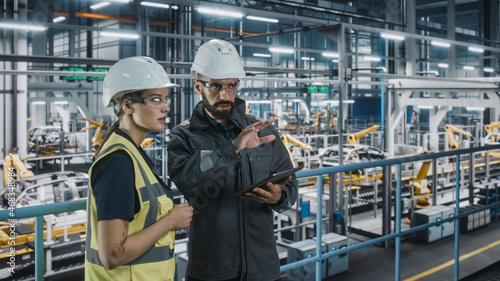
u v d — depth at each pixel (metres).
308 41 35.06
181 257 5.74
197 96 17.98
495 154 16.12
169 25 14.39
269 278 1.89
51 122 26.66
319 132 25.14
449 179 14.25
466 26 38.75
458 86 13.07
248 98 21.52
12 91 10.36
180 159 1.73
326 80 8.39
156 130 1.48
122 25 25.19
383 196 7.74
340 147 8.20
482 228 8.47
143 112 1.45
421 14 34.22
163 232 1.41
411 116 21.02
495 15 22.81
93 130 21.64
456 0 31.42
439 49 39.16
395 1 15.24
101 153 1.41
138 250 1.33
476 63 36.41
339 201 8.34
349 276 6.41
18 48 10.05
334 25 8.25
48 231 6.49
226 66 1.76
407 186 12.53
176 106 14.92
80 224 7.58
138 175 1.39
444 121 26.64
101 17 23.98
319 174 2.85
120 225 1.28
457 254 4.07
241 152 1.85
